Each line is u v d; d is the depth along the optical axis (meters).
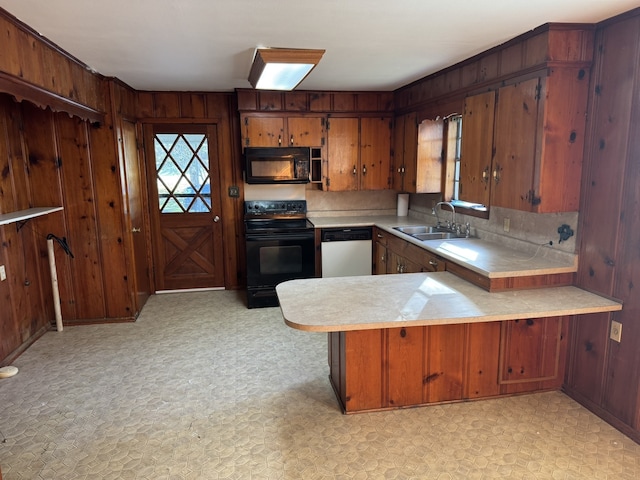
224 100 5.10
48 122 4.02
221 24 2.49
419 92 4.36
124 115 4.40
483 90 3.24
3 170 3.60
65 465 2.32
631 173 2.40
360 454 2.38
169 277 5.38
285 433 2.57
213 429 2.62
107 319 4.39
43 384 3.17
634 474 2.21
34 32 2.59
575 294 2.68
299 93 4.91
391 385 2.76
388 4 2.20
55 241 4.18
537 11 2.33
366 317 2.30
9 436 2.57
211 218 5.33
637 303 2.41
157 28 2.55
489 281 2.72
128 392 3.05
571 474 2.21
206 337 4.01
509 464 2.29
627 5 2.25
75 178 4.14
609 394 2.62
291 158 4.98
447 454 2.37
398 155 5.00
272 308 4.80
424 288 2.82
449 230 4.36
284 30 2.62
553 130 2.64
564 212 2.81
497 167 3.07
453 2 2.18
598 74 2.57
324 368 3.40
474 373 2.86
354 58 3.36
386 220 5.18
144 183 5.07
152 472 2.26
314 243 4.91
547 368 2.96
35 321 4.00
